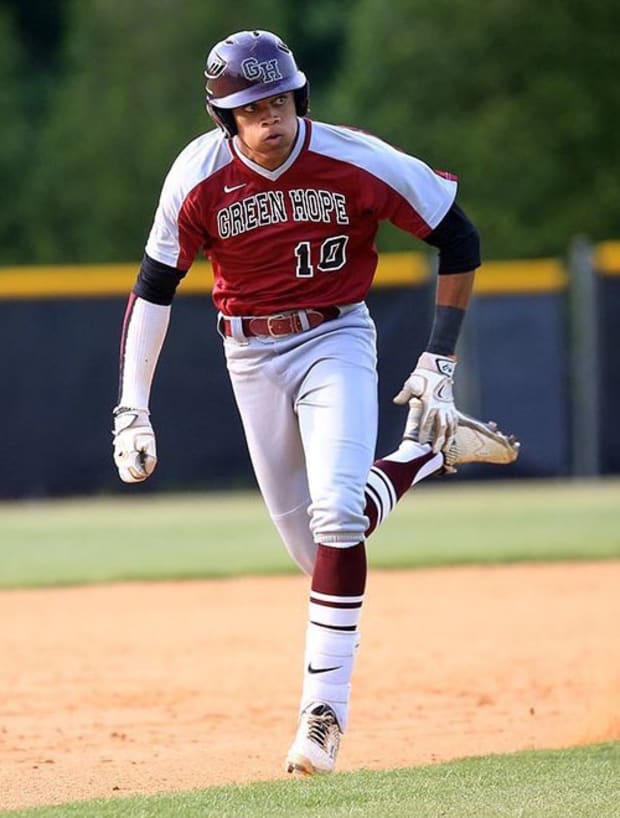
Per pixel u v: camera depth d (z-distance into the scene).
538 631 28.19
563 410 62.97
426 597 32.78
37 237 105.06
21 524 50.72
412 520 48.31
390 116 96.06
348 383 16.77
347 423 16.58
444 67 96.00
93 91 108.38
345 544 16.47
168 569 38.03
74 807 14.53
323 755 16.30
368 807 13.97
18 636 28.95
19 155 109.44
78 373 61.28
